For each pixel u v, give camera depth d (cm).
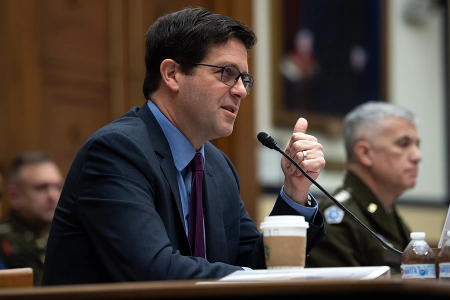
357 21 1220
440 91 1327
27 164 726
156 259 313
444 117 1327
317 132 1138
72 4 902
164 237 327
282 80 1111
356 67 1210
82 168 352
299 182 399
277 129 1102
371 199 581
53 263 356
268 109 1093
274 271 276
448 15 1346
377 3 1245
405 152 598
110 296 198
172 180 375
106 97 931
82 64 909
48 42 874
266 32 1098
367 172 603
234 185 435
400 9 1283
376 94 1233
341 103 1183
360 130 607
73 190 355
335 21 1189
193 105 388
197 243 381
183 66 389
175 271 313
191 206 391
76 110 898
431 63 1321
